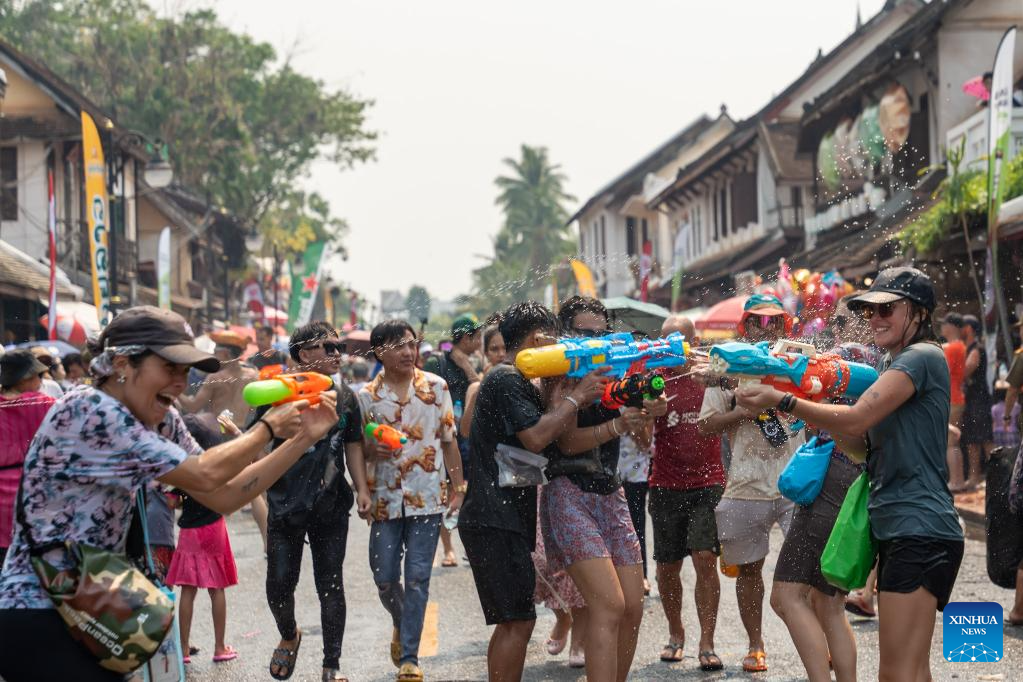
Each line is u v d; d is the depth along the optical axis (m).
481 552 4.55
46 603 3.12
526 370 4.32
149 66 37.78
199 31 38.09
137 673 3.47
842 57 28.66
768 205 28.55
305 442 3.34
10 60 23.72
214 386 5.20
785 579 4.67
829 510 4.59
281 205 47.47
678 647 5.86
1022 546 6.20
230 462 3.19
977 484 11.30
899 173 20.45
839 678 4.59
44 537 3.10
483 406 4.59
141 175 30.47
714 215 34.34
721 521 5.55
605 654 4.41
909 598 3.79
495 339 7.25
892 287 3.96
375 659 6.04
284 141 41.66
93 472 3.10
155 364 3.18
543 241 76.44
